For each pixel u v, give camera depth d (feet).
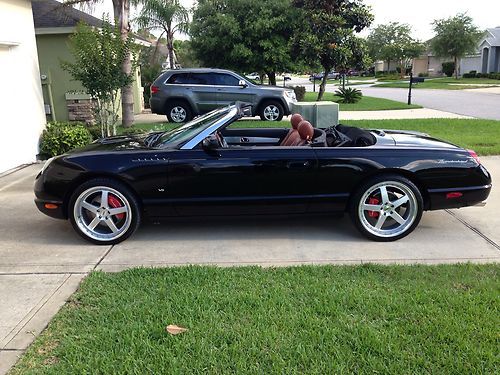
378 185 14.87
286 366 8.48
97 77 31.96
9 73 27.17
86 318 10.27
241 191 14.82
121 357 8.79
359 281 11.93
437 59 201.16
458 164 14.94
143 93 76.79
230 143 18.52
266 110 47.11
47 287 12.01
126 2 41.16
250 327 9.75
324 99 83.25
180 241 15.40
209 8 76.23
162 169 14.56
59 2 50.03
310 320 9.95
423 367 8.41
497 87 119.14
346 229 16.47
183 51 112.37
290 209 15.15
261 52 74.54
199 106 47.32
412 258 13.78
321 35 53.36
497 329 9.50
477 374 8.18
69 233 16.31
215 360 8.65
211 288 11.56
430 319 9.95
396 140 16.22
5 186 23.11
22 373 8.46
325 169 14.71
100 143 17.17
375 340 9.12
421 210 15.14
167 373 8.32
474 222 17.01
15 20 27.53
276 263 13.47
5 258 14.07
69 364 8.65
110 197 14.84
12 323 10.22
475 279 11.98
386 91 113.50
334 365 8.46
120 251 14.58
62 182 14.71
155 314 10.26
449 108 63.36
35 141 29.60
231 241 15.37
